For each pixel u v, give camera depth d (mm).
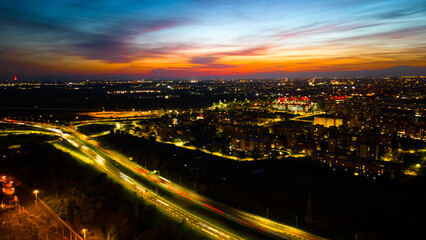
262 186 142125
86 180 141750
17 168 156750
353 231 104625
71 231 101312
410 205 124500
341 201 126750
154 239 95562
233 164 180375
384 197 132375
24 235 96938
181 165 175250
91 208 115750
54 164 165625
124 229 100625
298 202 125125
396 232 104125
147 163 182125
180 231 103188
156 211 118250
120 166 176375
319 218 113438
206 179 154750
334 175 158750
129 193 135000
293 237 102188
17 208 115625
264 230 106562
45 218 109312
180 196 134875
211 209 122562
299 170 167500
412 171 163500
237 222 112000
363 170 158375
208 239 99000
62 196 128625
